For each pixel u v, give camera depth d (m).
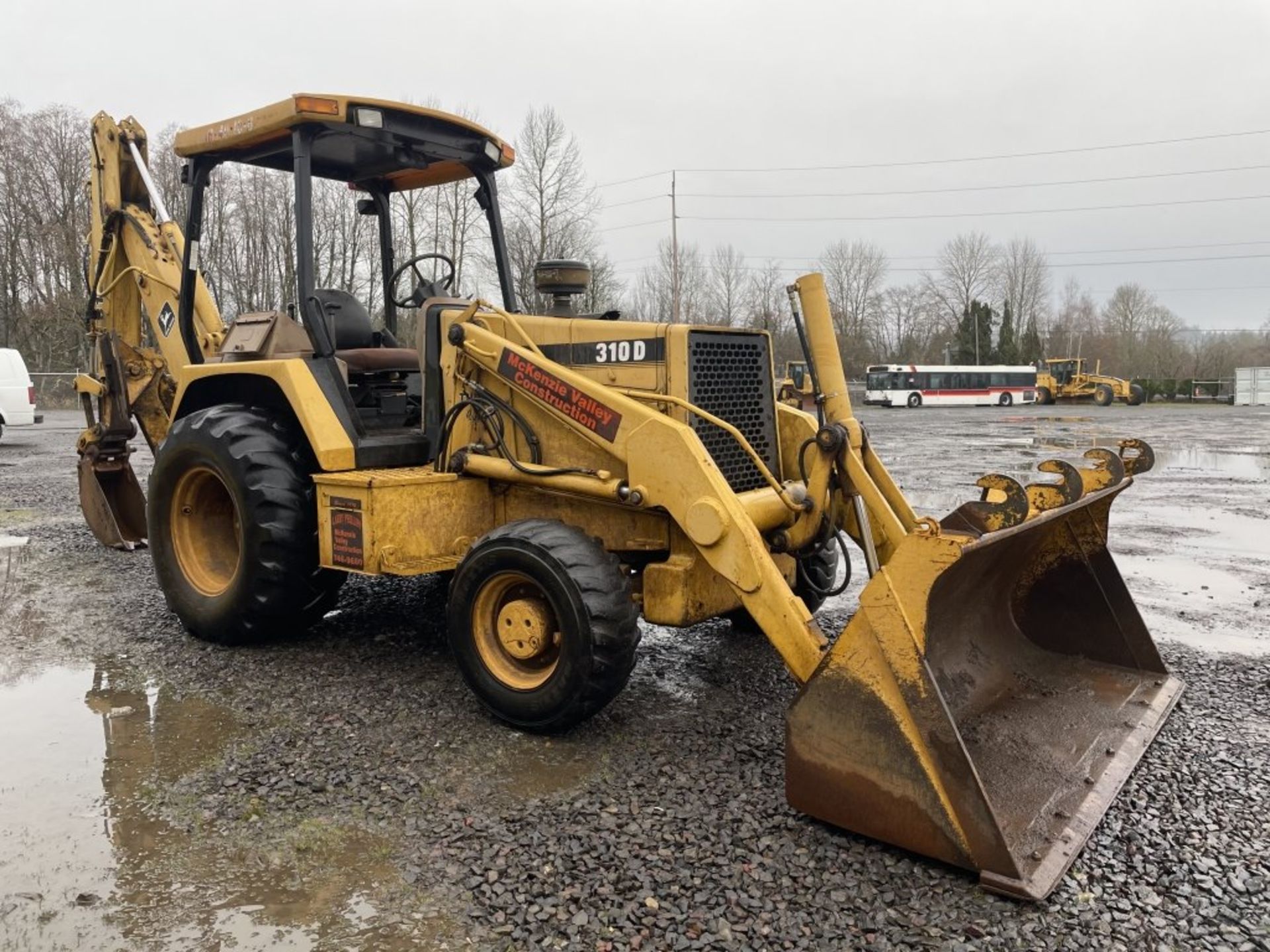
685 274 49.62
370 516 4.27
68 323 34.72
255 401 5.32
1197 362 62.56
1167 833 3.04
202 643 5.04
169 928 2.56
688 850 2.94
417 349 4.88
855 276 63.47
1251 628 5.50
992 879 2.69
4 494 10.16
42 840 3.02
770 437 4.50
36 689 4.35
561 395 4.11
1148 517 9.76
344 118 4.64
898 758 2.86
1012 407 47.28
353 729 3.90
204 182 5.42
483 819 3.14
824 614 5.64
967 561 3.20
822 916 2.61
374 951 2.46
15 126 38.91
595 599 3.61
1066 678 4.11
